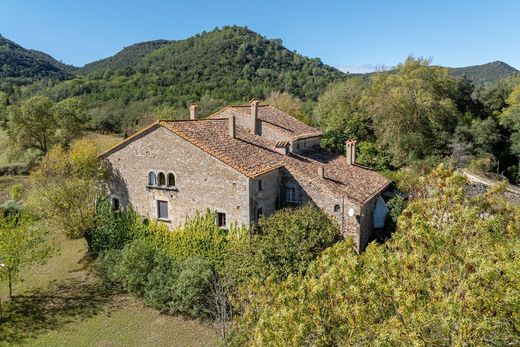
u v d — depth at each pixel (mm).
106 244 27891
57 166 28812
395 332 6566
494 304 6145
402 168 37406
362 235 24641
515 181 39594
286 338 8141
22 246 23266
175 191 24531
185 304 20750
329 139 39594
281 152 28531
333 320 8102
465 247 7500
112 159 26734
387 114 40625
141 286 22906
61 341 19406
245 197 22250
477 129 39375
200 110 70562
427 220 8375
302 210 22859
